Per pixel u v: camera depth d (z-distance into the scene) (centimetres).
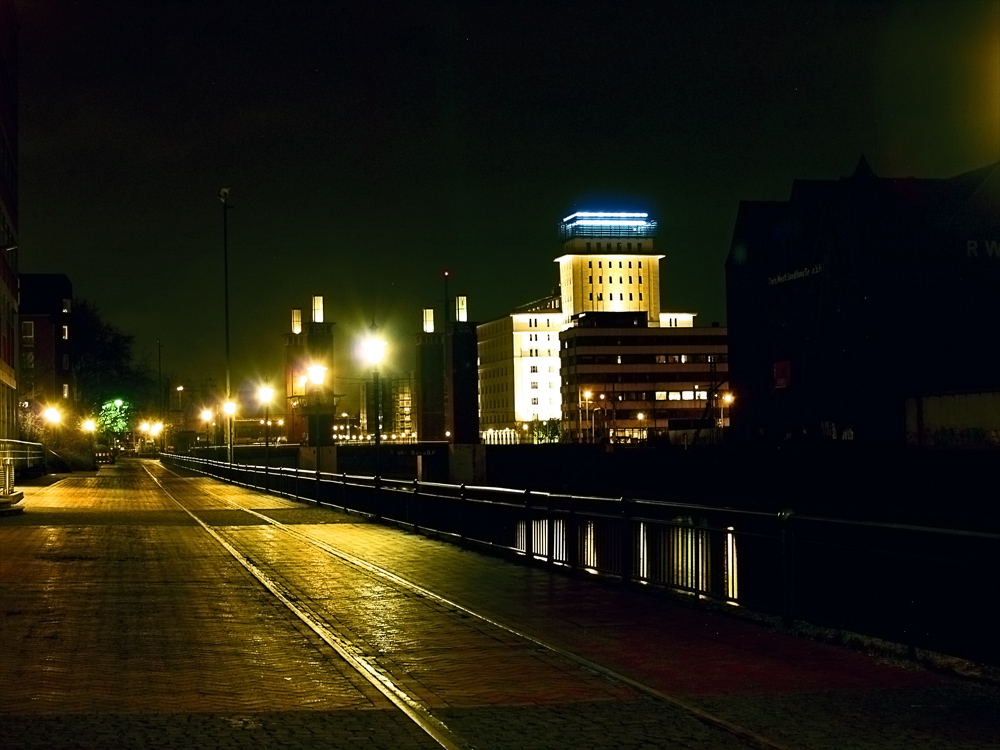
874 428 7619
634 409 16612
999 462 4731
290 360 12175
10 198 7125
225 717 925
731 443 8512
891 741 847
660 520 1684
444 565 2153
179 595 1720
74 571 2044
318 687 1052
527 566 2130
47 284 13062
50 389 10869
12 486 4391
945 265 7206
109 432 14925
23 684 1062
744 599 1463
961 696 1005
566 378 17388
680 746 836
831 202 8219
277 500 4666
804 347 8600
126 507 4097
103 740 840
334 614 1524
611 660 1191
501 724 905
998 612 1038
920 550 1144
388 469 11019
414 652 1241
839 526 1264
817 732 875
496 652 1241
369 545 2581
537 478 10056
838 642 1259
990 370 6725
